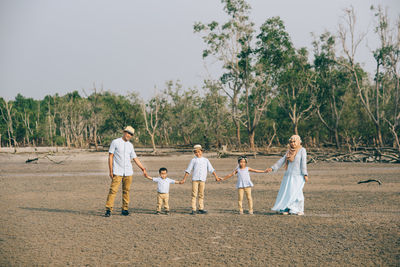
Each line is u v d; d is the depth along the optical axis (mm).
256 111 58125
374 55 50031
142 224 8164
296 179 9203
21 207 10492
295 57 58938
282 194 9305
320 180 18109
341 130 59656
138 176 20766
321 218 8672
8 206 10672
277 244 6445
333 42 54719
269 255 5820
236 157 44000
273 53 55906
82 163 33719
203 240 6777
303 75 58031
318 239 6734
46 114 108375
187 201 11703
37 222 8383
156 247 6340
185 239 6855
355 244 6375
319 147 55062
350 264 5359
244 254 5895
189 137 80688
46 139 99188
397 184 16078
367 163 31906
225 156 44281
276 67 56875
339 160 34531
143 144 79688
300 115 59312
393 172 22500
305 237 6891
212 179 19297
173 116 80625
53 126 99000
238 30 56344
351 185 15852
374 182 17016
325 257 5688
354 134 58156
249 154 44406
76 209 10156
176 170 24906
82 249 6227
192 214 9391
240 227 7801
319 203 11062
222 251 6078
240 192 9391
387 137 55344
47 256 5840
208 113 65688
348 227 7668
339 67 57906
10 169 26812
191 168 9508
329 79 57062
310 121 65562
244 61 57281
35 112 113062
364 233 7129
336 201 11438
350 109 60594
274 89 58000
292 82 58375
